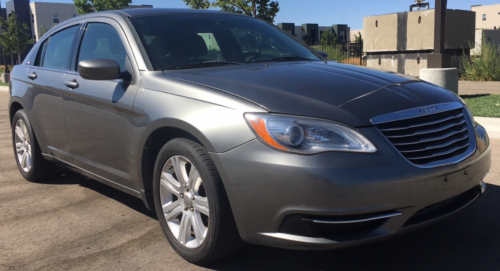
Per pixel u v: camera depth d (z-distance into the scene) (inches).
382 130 104.7
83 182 201.3
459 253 122.7
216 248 113.2
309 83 120.0
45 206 171.8
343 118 104.3
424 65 601.6
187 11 170.6
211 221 111.8
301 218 100.5
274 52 163.9
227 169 107.0
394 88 120.7
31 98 187.6
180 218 128.6
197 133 112.6
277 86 117.5
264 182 102.0
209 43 154.9
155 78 132.1
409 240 131.5
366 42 675.4
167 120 120.3
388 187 99.7
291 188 99.3
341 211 97.8
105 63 136.1
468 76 593.6
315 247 101.6
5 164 238.8
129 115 133.9
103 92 145.0
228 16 176.7
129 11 163.5
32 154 194.2
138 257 127.5
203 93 118.0
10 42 1472.7
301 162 98.9
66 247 135.5
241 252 127.1
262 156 102.5
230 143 107.0
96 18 168.6
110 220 155.7
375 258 121.5
